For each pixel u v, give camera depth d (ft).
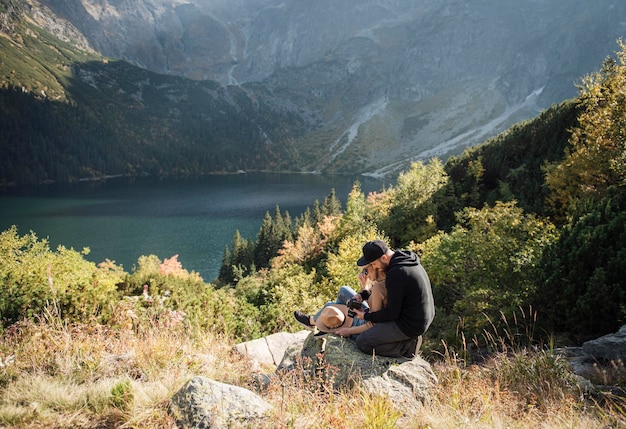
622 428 9.91
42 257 40.60
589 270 29.45
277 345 18.89
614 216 32.27
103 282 33.42
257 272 204.64
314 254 159.02
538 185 96.63
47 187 625.00
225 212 418.92
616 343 20.70
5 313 22.07
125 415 9.49
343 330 13.98
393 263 13.02
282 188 628.69
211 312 27.86
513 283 36.65
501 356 16.06
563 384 13.71
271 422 9.18
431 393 11.67
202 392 9.86
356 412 9.75
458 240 41.50
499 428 9.55
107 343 15.19
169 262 178.40
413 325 12.85
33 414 9.46
